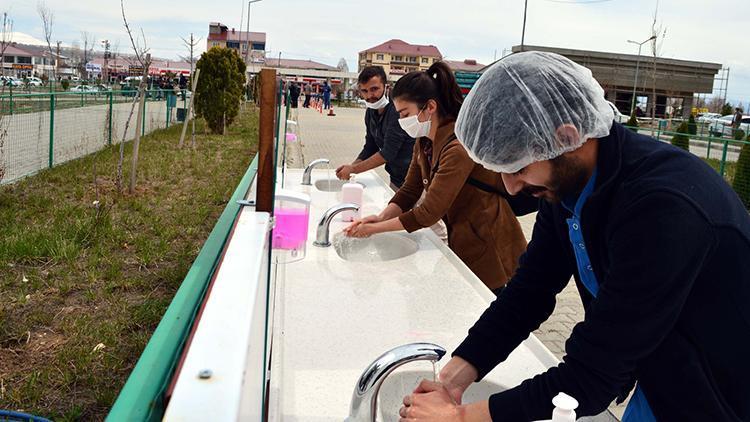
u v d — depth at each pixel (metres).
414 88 2.49
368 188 4.27
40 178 7.67
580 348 1.10
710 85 38.34
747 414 1.18
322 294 2.16
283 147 3.44
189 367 0.65
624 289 1.05
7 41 13.61
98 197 6.90
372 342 1.81
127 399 0.61
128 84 28.92
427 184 2.86
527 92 1.16
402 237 2.98
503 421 1.14
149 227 5.84
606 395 1.10
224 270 0.94
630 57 37.34
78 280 4.31
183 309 0.81
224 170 9.80
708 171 1.12
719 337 1.12
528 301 1.46
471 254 2.72
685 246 1.02
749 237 1.08
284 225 2.32
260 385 1.01
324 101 34.59
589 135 1.13
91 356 3.26
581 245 1.25
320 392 1.51
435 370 1.50
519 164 1.22
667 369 1.16
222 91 15.83
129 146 11.85
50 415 2.77
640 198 1.06
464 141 1.30
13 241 4.87
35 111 10.07
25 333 3.50
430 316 2.02
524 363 1.76
